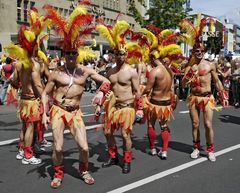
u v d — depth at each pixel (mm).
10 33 34594
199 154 7711
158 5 27406
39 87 6590
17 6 35375
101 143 8617
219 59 17562
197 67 7203
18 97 7398
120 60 6355
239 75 15992
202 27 7262
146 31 7250
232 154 7773
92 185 5812
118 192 5523
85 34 5809
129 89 6387
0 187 5730
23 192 5527
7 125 10758
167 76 7164
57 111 5695
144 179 6109
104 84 5777
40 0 36844
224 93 7312
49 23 6305
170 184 5902
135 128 10367
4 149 7969
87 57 5730
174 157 7492
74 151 7801
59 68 5750
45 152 7691
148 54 7316
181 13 27375
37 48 6629
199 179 6168
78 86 5707
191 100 7320
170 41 7289
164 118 7258
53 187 5691
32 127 6816
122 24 6309
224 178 6238
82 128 5785
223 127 10961
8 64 15586
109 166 6801
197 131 7438
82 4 5836
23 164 6879
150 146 7676
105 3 43844
